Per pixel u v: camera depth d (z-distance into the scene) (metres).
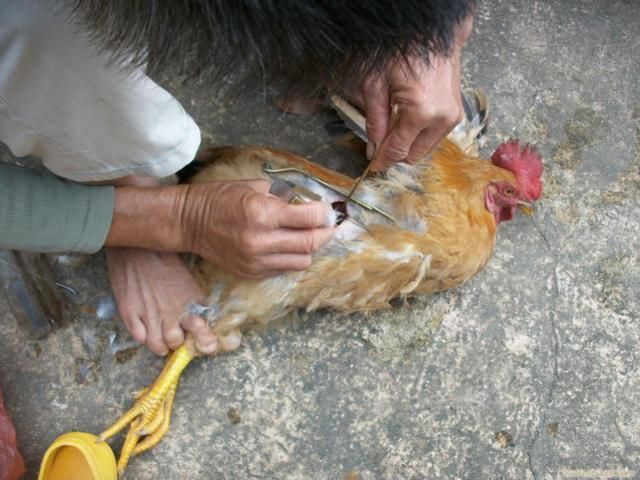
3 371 1.89
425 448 1.98
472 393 2.04
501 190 1.94
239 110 2.14
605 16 2.48
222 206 1.59
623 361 2.13
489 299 2.12
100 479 1.71
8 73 1.25
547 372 2.09
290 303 1.84
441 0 0.81
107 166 1.54
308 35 0.75
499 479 1.99
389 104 1.52
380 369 2.02
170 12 0.75
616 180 2.30
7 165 1.56
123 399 1.90
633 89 2.41
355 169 2.14
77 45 1.16
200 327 1.80
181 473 1.87
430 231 1.83
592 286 2.18
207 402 1.92
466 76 2.32
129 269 1.82
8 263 1.89
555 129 2.32
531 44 2.40
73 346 1.93
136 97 1.32
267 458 1.91
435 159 1.92
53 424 1.88
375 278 1.82
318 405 1.96
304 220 1.59
